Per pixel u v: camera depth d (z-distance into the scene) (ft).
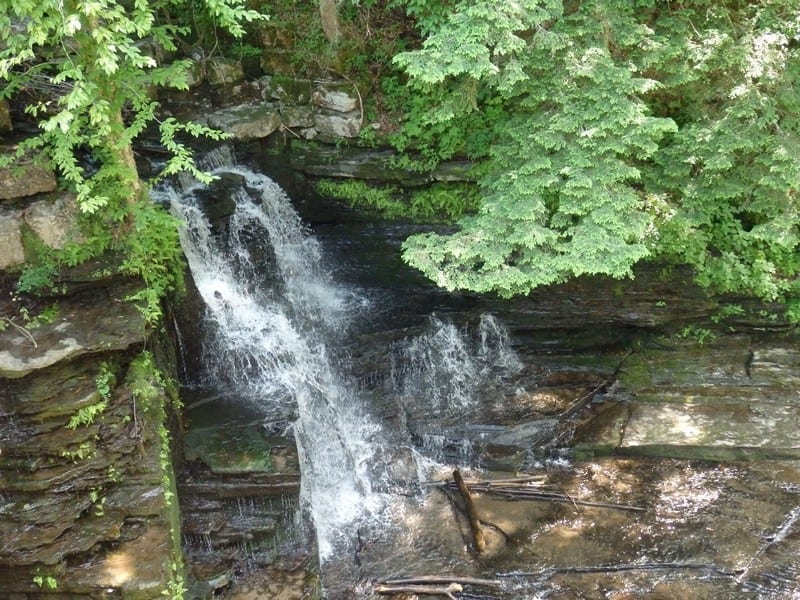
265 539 24.16
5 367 20.89
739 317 32.60
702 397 31.60
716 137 28.22
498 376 33.83
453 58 25.59
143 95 23.48
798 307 31.65
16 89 25.27
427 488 28.94
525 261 28.12
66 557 19.71
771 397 31.14
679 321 33.27
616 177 26.89
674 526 26.66
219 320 29.37
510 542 26.35
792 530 26.09
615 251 27.02
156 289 24.57
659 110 31.22
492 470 29.94
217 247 31.63
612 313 33.35
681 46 28.07
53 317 22.99
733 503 27.53
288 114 35.24
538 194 27.91
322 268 37.37
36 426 20.89
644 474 29.30
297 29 35.65
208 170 33.35
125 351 22.90
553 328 34.53
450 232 34.71
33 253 23.71
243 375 29.22
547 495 28.37
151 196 29.66
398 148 33.78
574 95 26.96
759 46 27.45
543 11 26.18
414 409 32.12
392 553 26.05
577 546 26.03
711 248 32.12
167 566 20.02
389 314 35.63
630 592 23.99
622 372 33.12
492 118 31.68
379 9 35.24
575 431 30.91
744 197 31.32
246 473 24.31
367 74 34.96
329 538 26.66
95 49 21.26
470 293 35.29
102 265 24.16
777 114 28.45
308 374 30.35
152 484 21.07
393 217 35.29
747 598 23.52
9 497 20.31
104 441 21.29
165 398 24.02
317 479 27.25
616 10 27.45
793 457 29.12
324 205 36.09
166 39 23.56
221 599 22.67
